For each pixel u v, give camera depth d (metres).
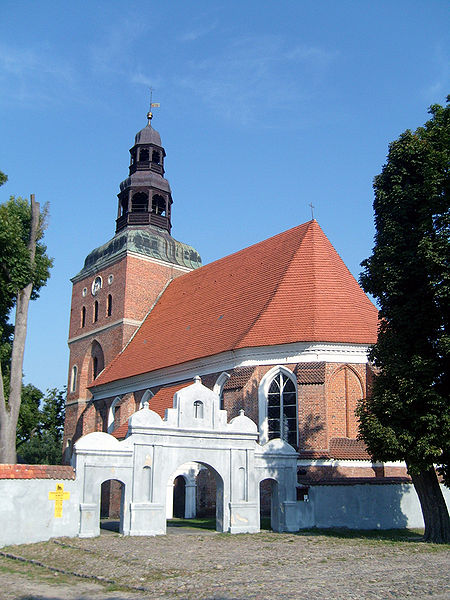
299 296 37.53
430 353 23.88
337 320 35.75
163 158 61.88
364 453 32.78
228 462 27.31
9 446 29.02
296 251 40.81
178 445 26.47
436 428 22.30
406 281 24.62
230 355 37.28
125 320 53.50
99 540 23.11
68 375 59.59
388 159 26.78
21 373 30.73
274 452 28.02
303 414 33.50
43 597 13.41
